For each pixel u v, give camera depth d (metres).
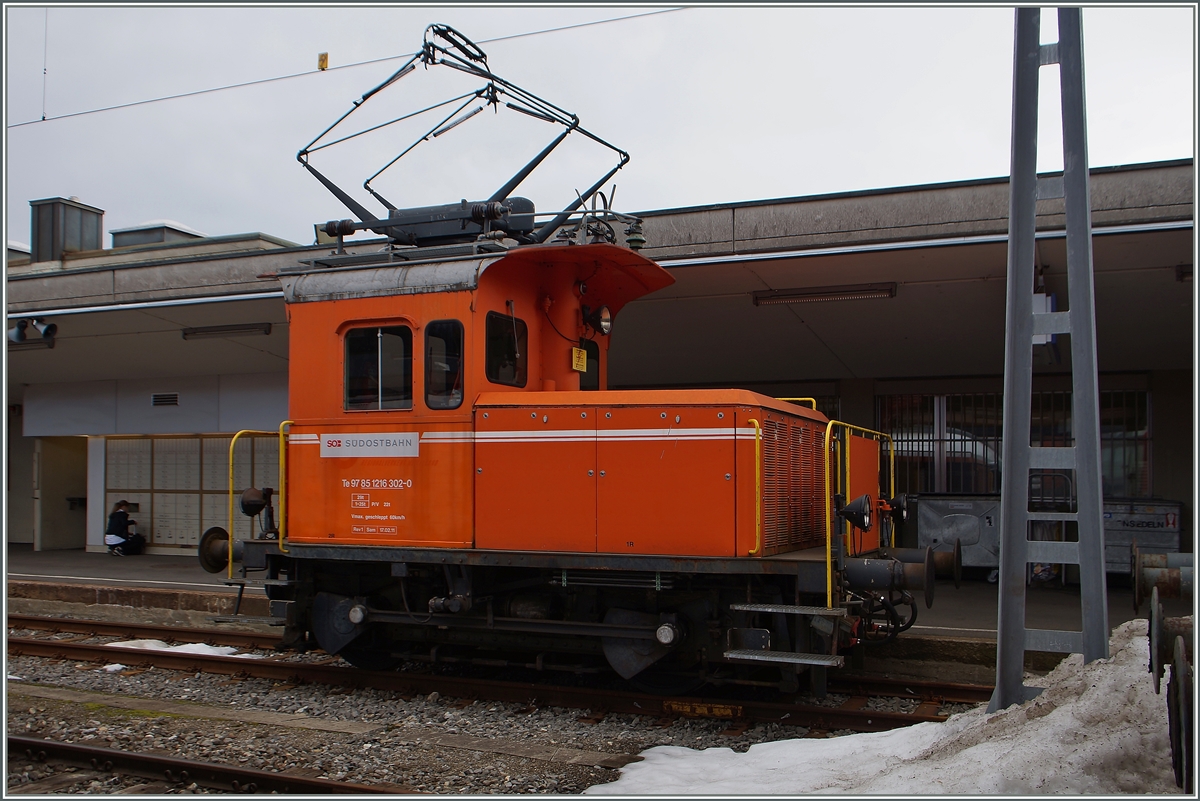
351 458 7.16
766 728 6.35
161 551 17.30
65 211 18.91
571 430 6.60
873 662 8.04
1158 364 11.95
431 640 7.51
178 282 12.52
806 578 6.05
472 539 6.78
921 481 13.49
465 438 6.81
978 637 7.95
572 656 7.52
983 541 12.13
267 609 10.75
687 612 6.69
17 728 6.18
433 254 7.20
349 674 7.68
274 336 13.49
